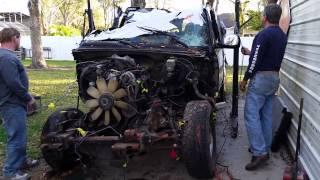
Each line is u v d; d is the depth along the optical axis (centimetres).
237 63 725
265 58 546
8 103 491
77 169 567
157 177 535
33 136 717
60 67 2373
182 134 477
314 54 502
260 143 561
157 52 526
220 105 689
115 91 498
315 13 508
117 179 532
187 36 622
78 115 563
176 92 550
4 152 628
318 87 468
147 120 498
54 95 1183
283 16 779
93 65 516
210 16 686
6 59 474
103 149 512
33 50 2280
